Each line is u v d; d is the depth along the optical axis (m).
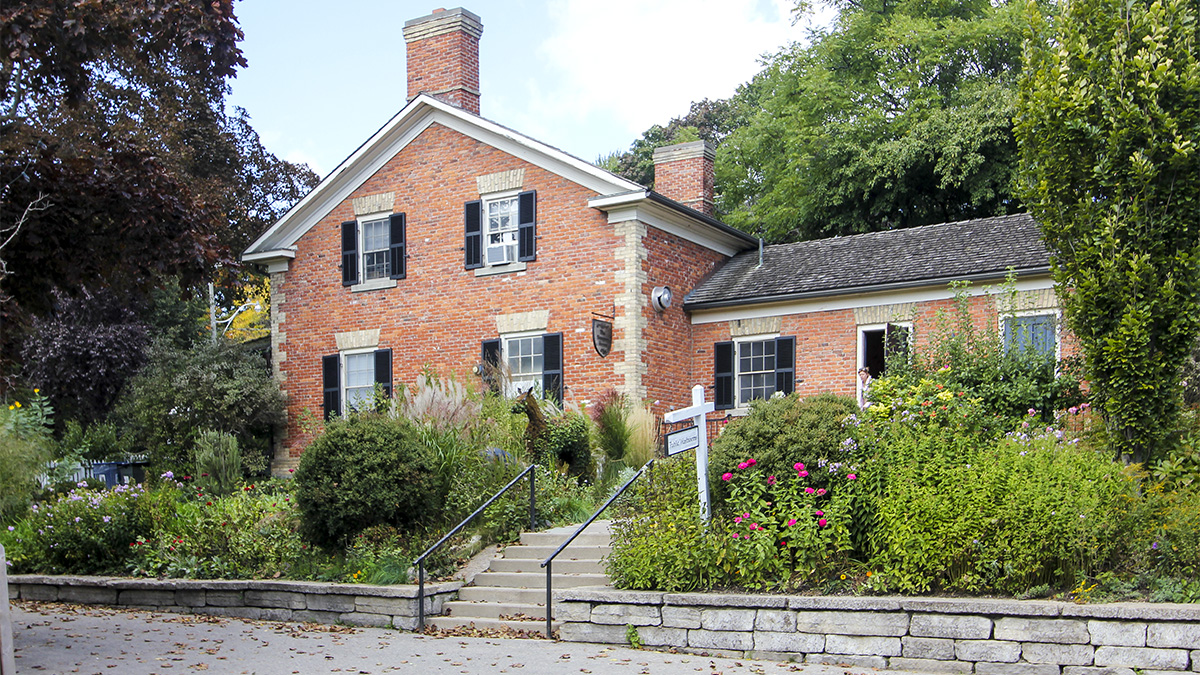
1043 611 8.09
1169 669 7.66
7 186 11.10
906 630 8.57
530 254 20.77
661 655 9.22
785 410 10.55
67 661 8.99
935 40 28.94
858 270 20.00
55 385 26.77
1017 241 18.88
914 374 14.28
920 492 9.28
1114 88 10.45
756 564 9.55
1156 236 10.18
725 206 35.91
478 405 15.87
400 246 22.27
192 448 21.22
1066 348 16.58
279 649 9.61
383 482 12.23
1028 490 8.88
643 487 11.75
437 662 8.96
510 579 11.48
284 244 23.77
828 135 29.61
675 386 20.72
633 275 19.62
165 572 12.97
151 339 28.30
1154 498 9.14
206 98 29.36
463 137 21.64
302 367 23.36
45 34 10.86
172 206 11.85
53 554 13.64
